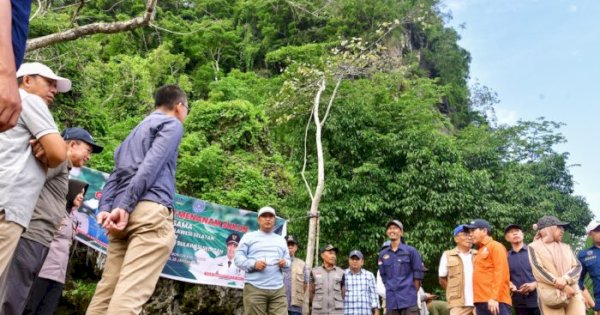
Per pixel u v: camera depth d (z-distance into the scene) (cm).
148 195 268
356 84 1416
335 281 739
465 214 1284
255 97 1755
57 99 811
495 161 1606
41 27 838
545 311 548
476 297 587
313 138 1305
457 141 1692
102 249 580
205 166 814
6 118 108
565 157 2069
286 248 596
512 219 1370
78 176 582
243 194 801
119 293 247
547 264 549
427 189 1271
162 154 273
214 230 655
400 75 1515
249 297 558
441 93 2177
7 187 222
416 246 1242
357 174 1266
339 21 2650
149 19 597
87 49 988
